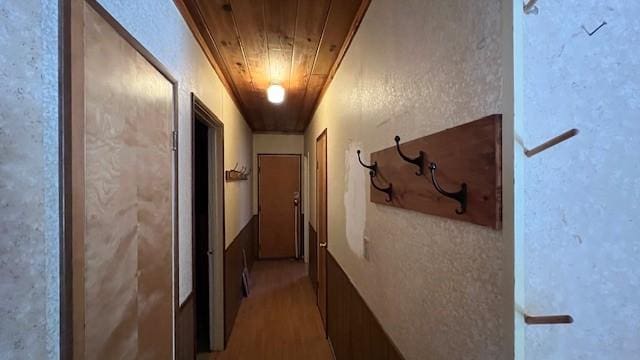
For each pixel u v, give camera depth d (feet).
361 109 5.67
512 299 1.91
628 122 1.97
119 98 3.19
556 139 1.86
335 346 8.45
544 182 1.94
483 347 2.19
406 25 3.60
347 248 6.91
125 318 3.31
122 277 3.25
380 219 4.58
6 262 1.85
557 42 1.94
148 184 3.95
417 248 3.30
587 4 1.96
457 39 2.53
